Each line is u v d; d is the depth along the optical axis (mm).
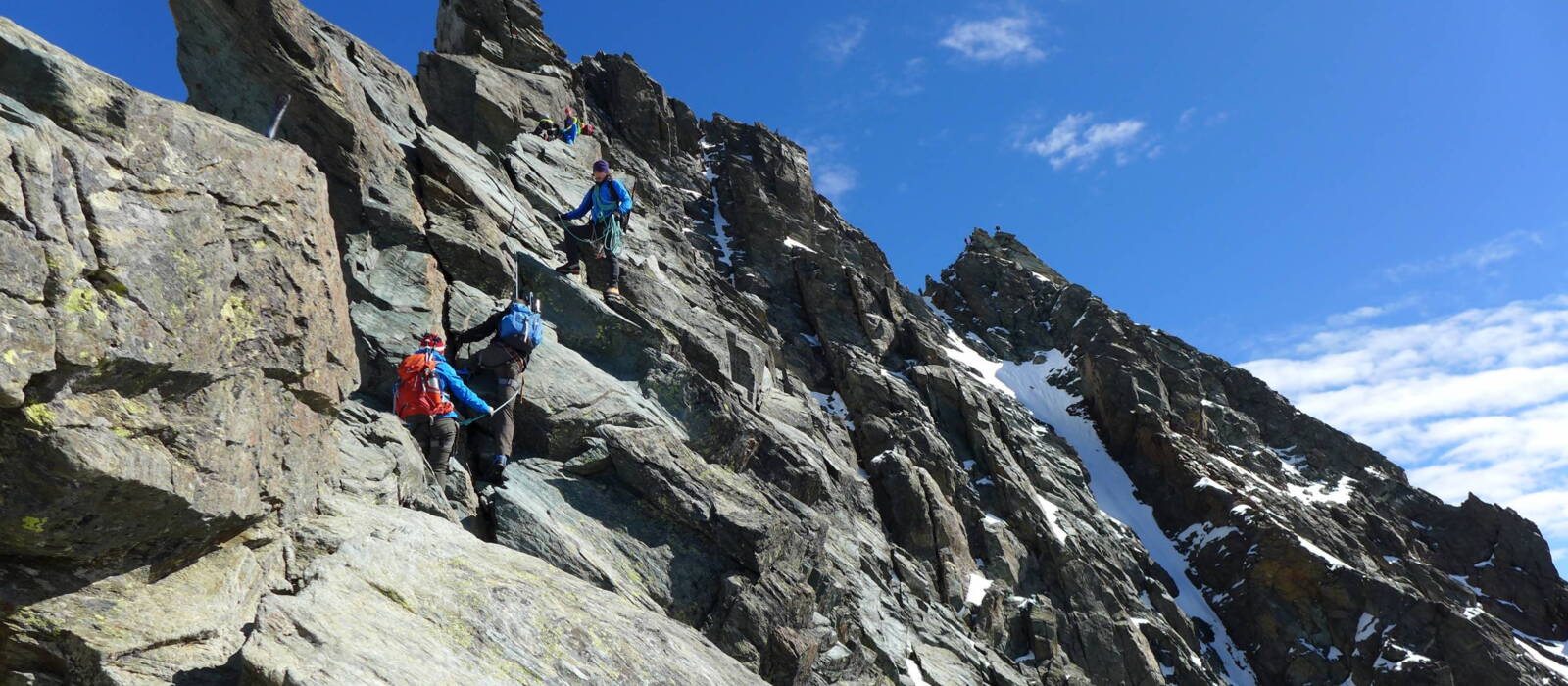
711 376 16516
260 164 8023
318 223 8797
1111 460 30547
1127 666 21031
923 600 18375
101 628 6598
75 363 6051
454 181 14617
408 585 7711
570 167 23203
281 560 8023
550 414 12047
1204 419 33031
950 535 20828
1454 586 29812
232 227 7617
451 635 7355
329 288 8875
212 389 7273
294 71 12367
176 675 6617
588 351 14000
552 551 10711
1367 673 23797
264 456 7883
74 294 6090
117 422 6457
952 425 25781
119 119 6723
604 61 33812
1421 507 34062
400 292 12305
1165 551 27531
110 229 6418
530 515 10891
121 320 6375
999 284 38031
